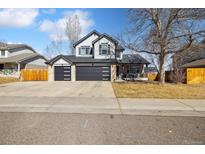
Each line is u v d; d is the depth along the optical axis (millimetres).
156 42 17438
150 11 17578
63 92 12523
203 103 8844
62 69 26062
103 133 4816
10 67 34969
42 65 42469
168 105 8383
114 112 7176
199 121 6039
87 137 4531
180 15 16109
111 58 26719
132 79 27578
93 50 27156
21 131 4895
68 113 6953
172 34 17016
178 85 17953
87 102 8969
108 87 15766
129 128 5242
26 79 26953
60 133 4770
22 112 7062
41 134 4691
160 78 18344
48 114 6777
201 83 20875
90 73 25797
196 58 30938
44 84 19250
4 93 11883
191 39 16062
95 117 6410
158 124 5656
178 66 22078
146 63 28688
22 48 40875
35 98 10016
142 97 10398
